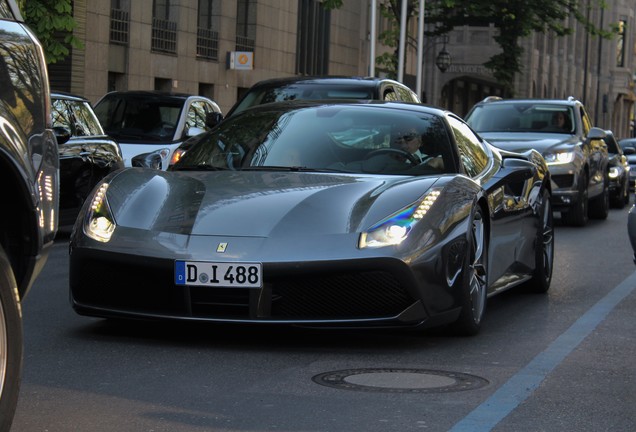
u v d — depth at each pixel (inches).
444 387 263.9
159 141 733.9
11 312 196.2
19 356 197.9
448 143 355.6
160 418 228.4
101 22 1346.0
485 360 298.2
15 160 207.3
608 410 246.2
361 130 357.1
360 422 229.3
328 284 295.1
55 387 253.3
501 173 380.8
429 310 303.9
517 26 1990.7
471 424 229.8
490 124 832.9
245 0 1787.6
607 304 412.5
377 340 321.1
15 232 218.2
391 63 1729.8
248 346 307.1
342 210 306.3
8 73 211.6
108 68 1380.4
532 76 3046.3
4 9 218.8
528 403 250.4
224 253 294.7
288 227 300.4
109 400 242.4
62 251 558.3
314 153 348.2
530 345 323.0
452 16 2003.0
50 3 860.0
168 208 312.0
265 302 294.8
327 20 2124.8
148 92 777.6
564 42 3545.8
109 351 296.0
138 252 298.8
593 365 296.2
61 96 610.9
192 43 1574.8
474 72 2642.7
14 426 219.6
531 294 435.8
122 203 314.2
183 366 279.7
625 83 4281.5
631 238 411.8
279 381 265.9
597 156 880.3
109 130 742.5
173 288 297.1
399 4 1723.7
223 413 233.8
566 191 797.9
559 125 832.3
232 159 350.0
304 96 657.0
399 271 296.0
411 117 363.6
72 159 596.7
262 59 1813.5
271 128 360.8
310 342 315.3
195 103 780.0
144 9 1444.4
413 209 308.2
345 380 268.8
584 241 695.7
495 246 365.1
